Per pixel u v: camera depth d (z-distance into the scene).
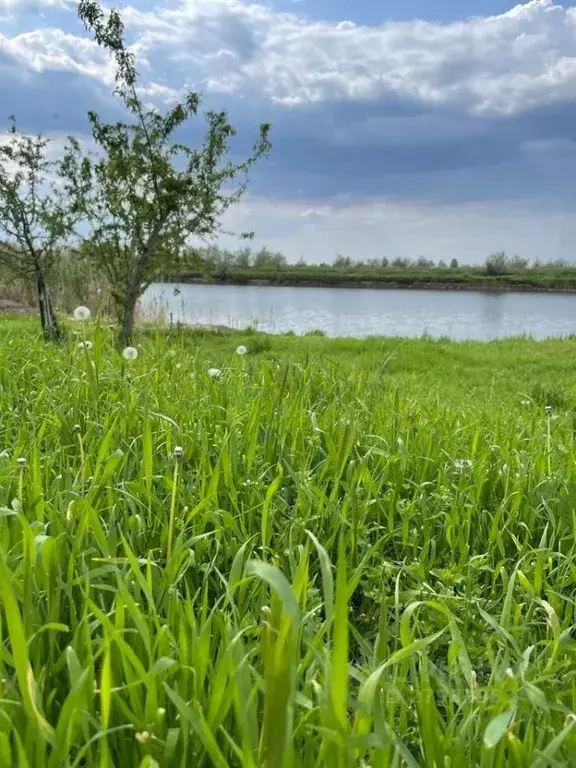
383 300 52.62
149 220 12.30
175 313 25.05
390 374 11.50
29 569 1.67
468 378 12.05
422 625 2.25
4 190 11.92
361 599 2.60
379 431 4.11
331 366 5.70
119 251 12.55
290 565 2.27
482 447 4.11
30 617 1.67
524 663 1.78
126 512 2.57
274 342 15.80
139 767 1.45
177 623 1.86
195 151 12.78
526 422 5.28
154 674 1.47
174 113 12.43
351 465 3.05
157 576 2.22
